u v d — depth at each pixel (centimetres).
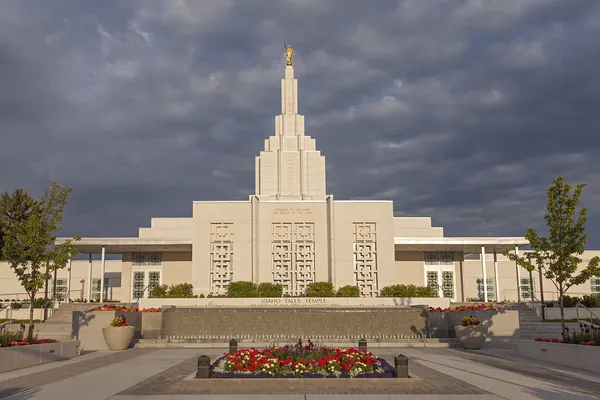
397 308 3531
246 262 4319
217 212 4378
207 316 3238
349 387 1470
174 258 4972
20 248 2388
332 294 4044
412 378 1500
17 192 6162
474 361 2147
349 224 4384
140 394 1380
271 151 5241
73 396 1359
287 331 3234
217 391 1416
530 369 1894
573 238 2239
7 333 2212
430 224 5081
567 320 3419
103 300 4694
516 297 5281
